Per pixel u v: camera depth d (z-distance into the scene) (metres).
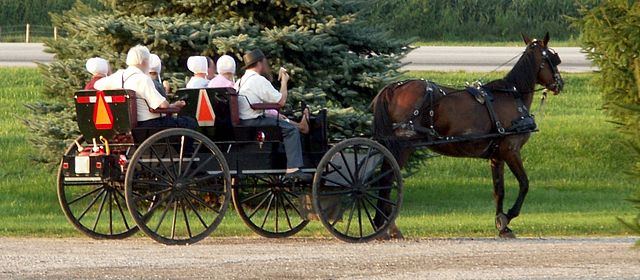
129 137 31.77
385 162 34.34
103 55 47.19
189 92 33.06
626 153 23.09
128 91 31.31
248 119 32.88
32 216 44.31
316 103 47.16
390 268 26.80
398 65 50.41
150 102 31.67
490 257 29.03
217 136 32.88
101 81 32.50
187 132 31.48
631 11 26.66
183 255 28.98
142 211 44.16
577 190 58.53
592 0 47.28
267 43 47.19
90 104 31.94
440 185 58.00
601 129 68.44
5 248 30.81
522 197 37.84
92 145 32.66
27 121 48.88
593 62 45.72
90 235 33.81
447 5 119.56
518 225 40.84
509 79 38.31
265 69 33.88
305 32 47.47
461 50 98.38
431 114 35.81
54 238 34.56
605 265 27.52
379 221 34.44
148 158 31.64
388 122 35.50
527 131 37.69
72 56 49.50
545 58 39.00
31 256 28.61
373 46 50.69
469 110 36.50
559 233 38.78
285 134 32.81
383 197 34.28
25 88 74.31
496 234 38.12
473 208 50.69
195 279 24.83
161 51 47.00
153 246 31.53
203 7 49.03
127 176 30.98
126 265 26.84
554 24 116.19
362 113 47.88
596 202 53.31
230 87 32.72
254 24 48.91
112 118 31.61
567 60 90.88
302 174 33.06
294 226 39.19
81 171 31.83
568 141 66.31
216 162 32.25
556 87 39.25
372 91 49.56
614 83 42.97
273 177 35.44
